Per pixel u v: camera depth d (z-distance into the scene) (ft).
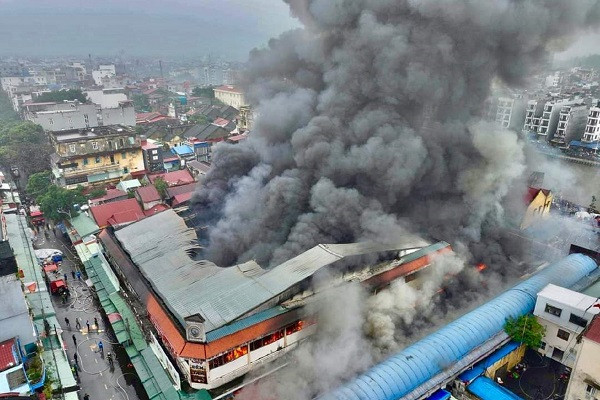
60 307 109.09
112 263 109.19
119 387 83.41
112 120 258.37
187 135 257.34
